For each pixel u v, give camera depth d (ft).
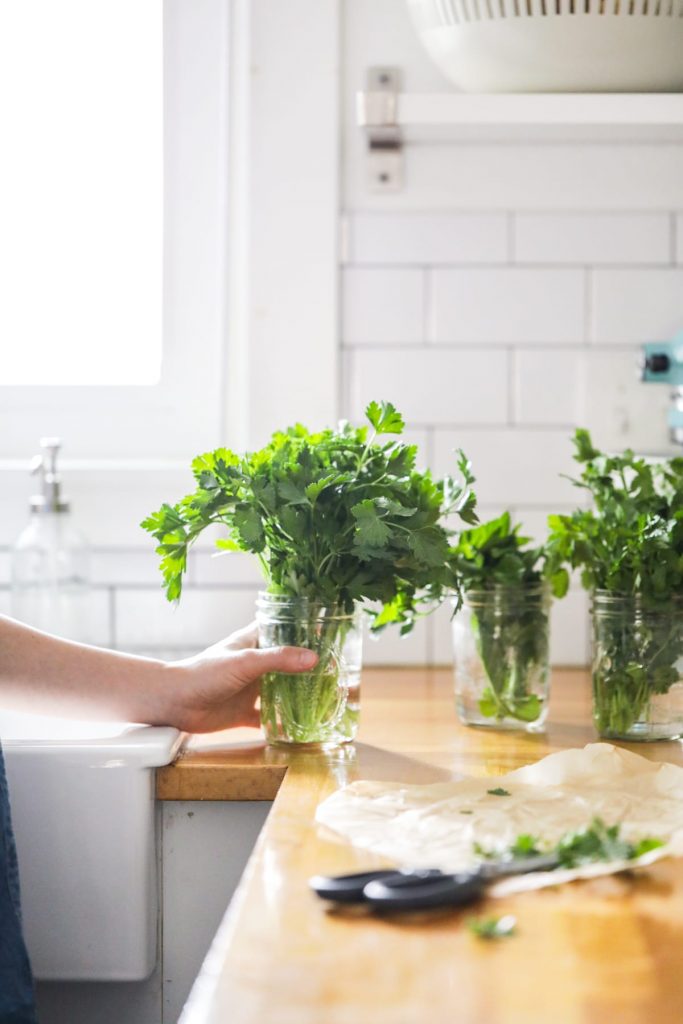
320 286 5.41
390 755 3.86
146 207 5.89
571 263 5.39
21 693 3.84
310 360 5.41
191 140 5.78
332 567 3.86
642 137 5.27
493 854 2.70
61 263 5.95
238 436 5.74
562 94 4.74
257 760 3.77
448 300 5.41
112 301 5.92
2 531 5.54
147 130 5.87
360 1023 1.98
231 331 5.74
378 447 3.86
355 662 3.97
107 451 5.87
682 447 5.09
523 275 5.40
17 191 5.94
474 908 2.48
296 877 2.67
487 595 4.18
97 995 3.91
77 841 3.67
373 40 5.41
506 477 5.44
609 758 3.45
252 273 5.41
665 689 4.00
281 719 3.88
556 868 2.61
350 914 2.45
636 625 3.99
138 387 5.85
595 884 2.62
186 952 3.82
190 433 5.85
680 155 5.35
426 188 5.39
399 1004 2.05
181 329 5.83
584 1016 2.00
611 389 5.40
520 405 5.42
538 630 4.19
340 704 3.91
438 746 3.99
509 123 4.76
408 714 4.50
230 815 3.77
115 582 5.50
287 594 3.88
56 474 5.25
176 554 3.76
